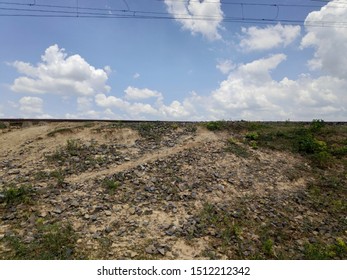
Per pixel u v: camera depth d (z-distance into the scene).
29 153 14.72
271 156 17.00
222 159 15.58
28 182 11.70
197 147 16.78
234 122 22.03
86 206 10.22
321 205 12.53
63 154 14.59
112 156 14.98
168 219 9.98
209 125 20.31
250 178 13.96
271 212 11.38
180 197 11.47
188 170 13.83
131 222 9.55
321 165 16.56
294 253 9.09
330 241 10.05
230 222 10.23
